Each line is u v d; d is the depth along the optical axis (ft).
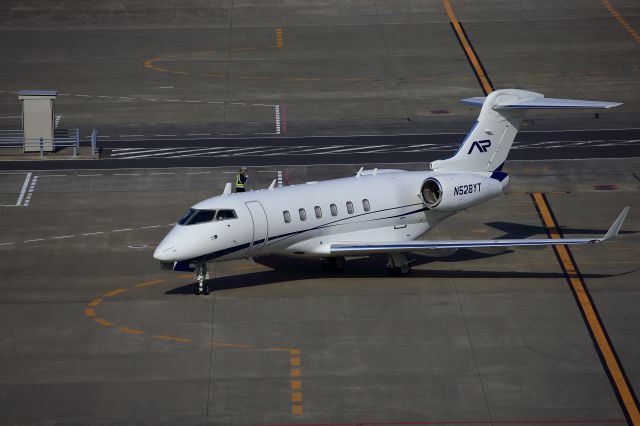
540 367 449.06
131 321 490.49
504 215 648.79
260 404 415.03
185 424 399.85
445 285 538.47
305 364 448.65
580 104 557.33
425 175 571.28
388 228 554.46
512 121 588.09
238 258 517.55
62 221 634.84
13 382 430.61
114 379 434.30
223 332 478.59
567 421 405.18
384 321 492.13
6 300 514.68
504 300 518.78
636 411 414.00
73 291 527.40
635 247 594.24
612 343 473.26
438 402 418.10
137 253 583.99
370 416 406.41
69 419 402.72
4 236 607.78
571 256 581.12
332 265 557.33
